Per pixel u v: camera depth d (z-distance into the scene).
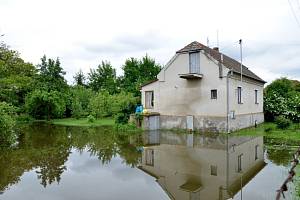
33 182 10.73
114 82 58.81
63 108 42.72
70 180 10.95
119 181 10.72
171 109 25.84
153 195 9.07
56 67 50.22
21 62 32.75
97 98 40.22
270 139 19.08
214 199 8.59
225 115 22.75
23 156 15.48
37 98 40.94
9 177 11.48
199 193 9.16
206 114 23.80
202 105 24.03
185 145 18.08
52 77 48.94
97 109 39.41
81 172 12.12
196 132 23.98
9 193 9.51
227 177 10.89
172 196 8.93
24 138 22.33
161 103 26.48
